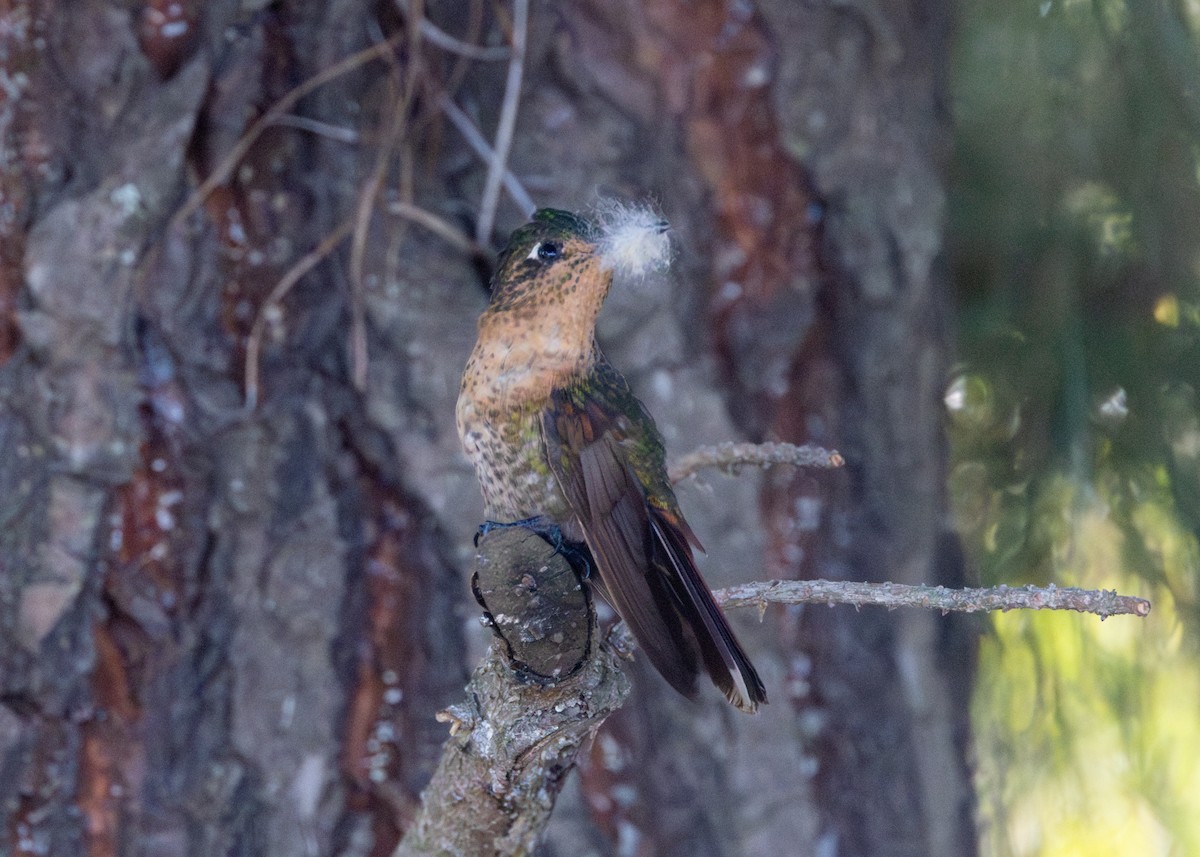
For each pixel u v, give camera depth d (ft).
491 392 18.47
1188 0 28.50
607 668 14.51
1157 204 28.22
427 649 21.44
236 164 21.45
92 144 21.03
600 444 18.29
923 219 24.75
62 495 20.54
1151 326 28.81
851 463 24.03
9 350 20.71
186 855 20.48
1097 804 27.63
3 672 20.39
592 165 22.86
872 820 23.62
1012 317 29.04
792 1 23.93
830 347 24.11
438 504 21.52
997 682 28.30
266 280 21.45
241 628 20.95
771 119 23.82
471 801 15.14
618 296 22.66
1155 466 28.58
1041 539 28.68
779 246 23.88
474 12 22.89
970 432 29.58
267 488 21.13
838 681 23.91
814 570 23.79
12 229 20.76
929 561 24.88
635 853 21.84
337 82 22.06
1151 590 28.12
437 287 22.00
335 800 21.04
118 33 21.12
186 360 21.01
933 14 25.79
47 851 20.24
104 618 20.63
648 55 23.34
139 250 20.92
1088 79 28.14
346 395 21.59
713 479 22.95
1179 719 27.99
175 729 20.63
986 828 27.63
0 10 20.86
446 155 22.62
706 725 22.48
